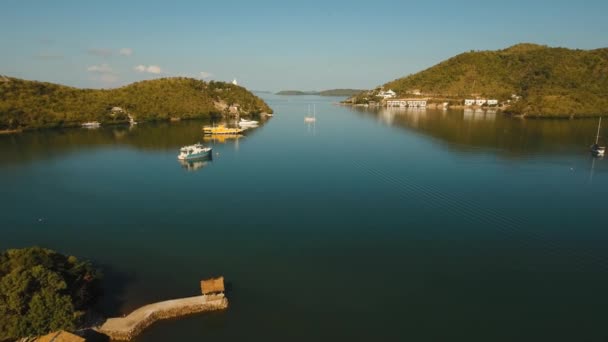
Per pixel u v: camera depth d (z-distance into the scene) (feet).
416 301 141.08
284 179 303.89
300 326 127.75
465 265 165.17
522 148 419.13
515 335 123.13
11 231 207.82
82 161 384.88
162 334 123.44
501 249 179.01
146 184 297.53
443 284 151.53
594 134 522.88
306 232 200.03
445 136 513.86
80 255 178.50
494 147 426.10
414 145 446.19
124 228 209.97
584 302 139.23
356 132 574.56
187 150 396.57
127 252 180.96
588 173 308.60
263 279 155.84
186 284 152.66
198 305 134.00
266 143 485.97
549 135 515.09
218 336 122.93
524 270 160.97
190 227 209.46
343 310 136.05
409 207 234.99
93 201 257.14
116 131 618.03
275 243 188.03
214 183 296.71
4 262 128.88
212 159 388.78
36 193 275.59
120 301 140.67
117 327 121.90
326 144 466.70
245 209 236.84
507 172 312.91
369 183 287.28
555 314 132.87
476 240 187.93
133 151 440.45
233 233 200.85
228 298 142.61
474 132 550.77
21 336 109.91
